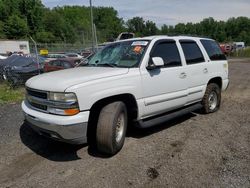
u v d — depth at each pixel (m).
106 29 103.31
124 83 4.62
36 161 4.43
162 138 5.35
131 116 5.05
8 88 11.35
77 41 81.44
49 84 4.26
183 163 4.29
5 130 5.87
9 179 3.88
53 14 89.62
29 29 83.06
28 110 4.55
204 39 6.88
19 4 83.00
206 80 6.58
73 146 4.99
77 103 4.06
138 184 3.71
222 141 5.18
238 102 8.55
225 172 4.01
